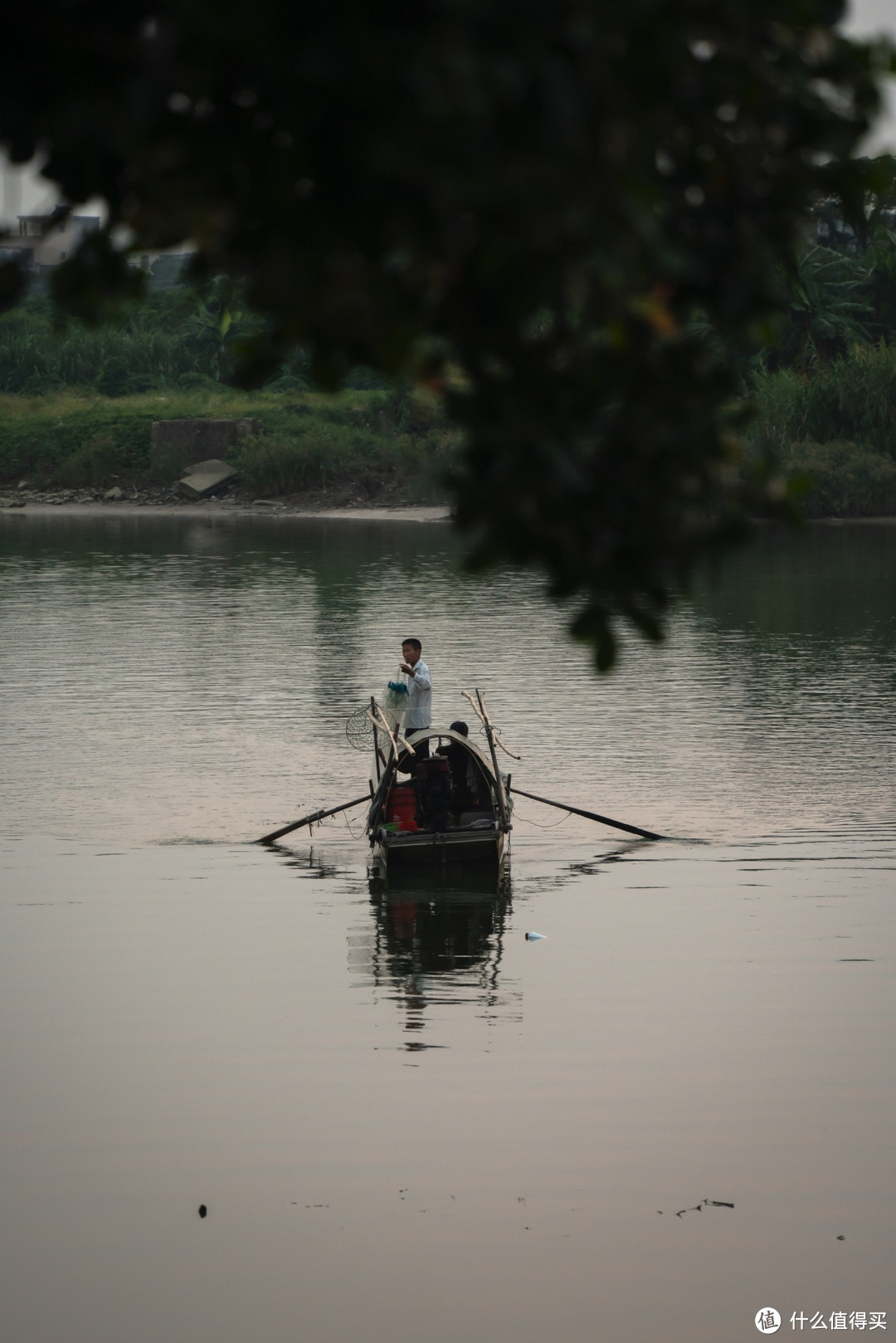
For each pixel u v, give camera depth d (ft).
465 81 21.36
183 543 538.47
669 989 113.91
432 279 24.12
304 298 24.16
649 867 150.10
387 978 117.50
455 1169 83.56
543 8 22.09
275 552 503.20
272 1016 108.47
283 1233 76.79
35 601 366.63
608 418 27.27
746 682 253.03
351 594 383.45
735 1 24.21
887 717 222.28
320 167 23.89
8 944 125.80
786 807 171.94
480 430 26.40
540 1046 102.01
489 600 372.79
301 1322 68.03
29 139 24.14
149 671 265.13
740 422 27.81
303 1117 90.58
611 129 22.85
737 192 26.45
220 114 24.02
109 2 23.49
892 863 149.28
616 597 28.04
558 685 251.19
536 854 155.94
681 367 27.04
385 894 142.20
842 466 623.36
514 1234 76.69
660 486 27.37
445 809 153.99
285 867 151.12
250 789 181.47
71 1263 73.97
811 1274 72.49
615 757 197.67
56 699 238.68
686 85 24.06
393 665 270.87
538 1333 66.95
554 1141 87.15
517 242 23.32
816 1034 103.91
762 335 27.45
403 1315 69.26
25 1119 90.33
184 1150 86.12
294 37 22.65
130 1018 107.96
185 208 23.62
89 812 170.91
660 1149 85.97
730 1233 76.43
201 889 142.72
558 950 124.57
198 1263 74.08
